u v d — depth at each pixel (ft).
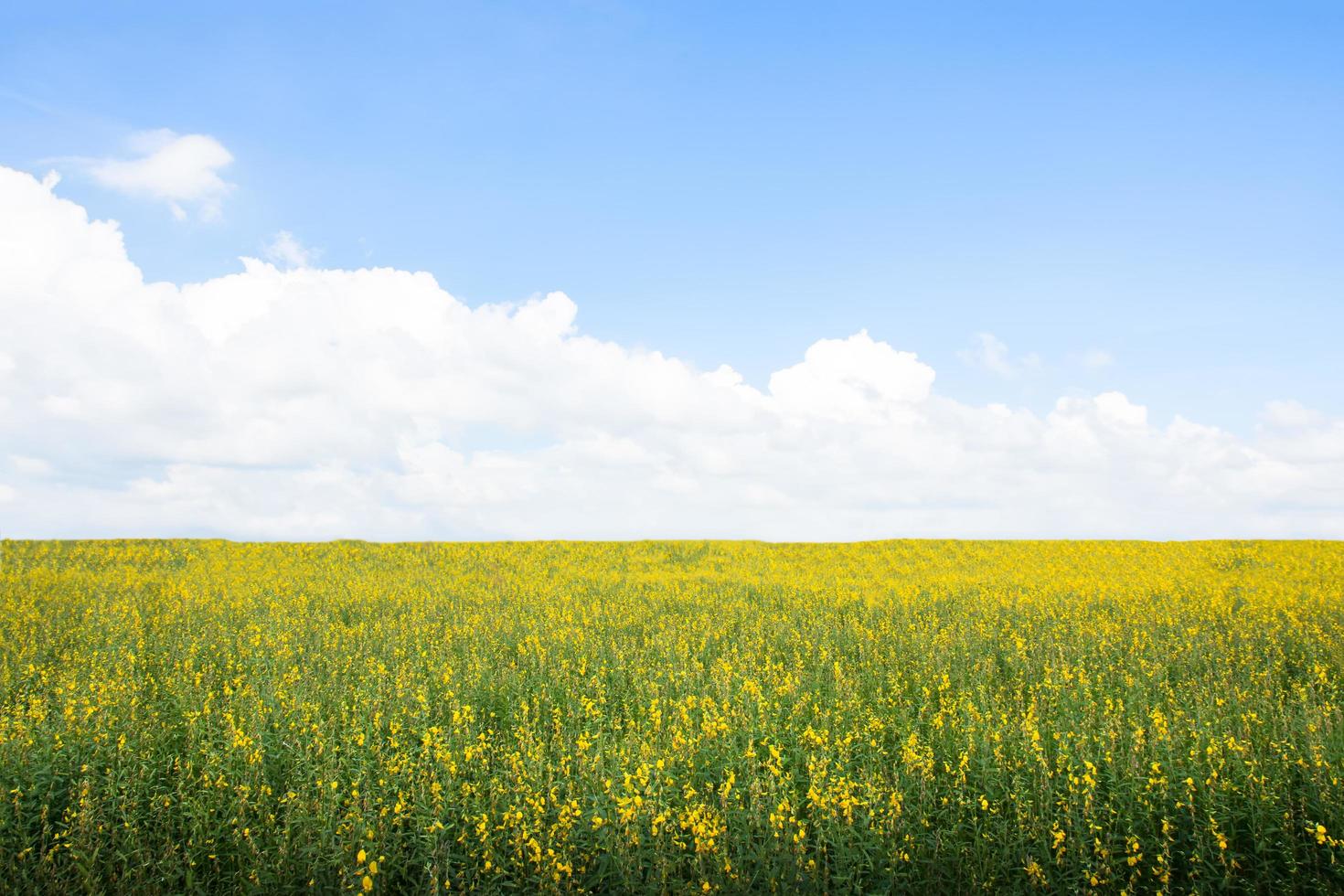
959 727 35.32
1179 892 25.29
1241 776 28.27
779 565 115.34
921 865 26.21
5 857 25.79
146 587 80.89
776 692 40.93
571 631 57.21
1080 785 28.53
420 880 25.75
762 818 27.20
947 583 87.86
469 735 33.53
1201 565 109.09
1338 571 97.81
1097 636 55.01
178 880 25.82
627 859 25.18
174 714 36.78
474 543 134.82
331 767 30.12
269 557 114.32
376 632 59.36
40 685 43.60
